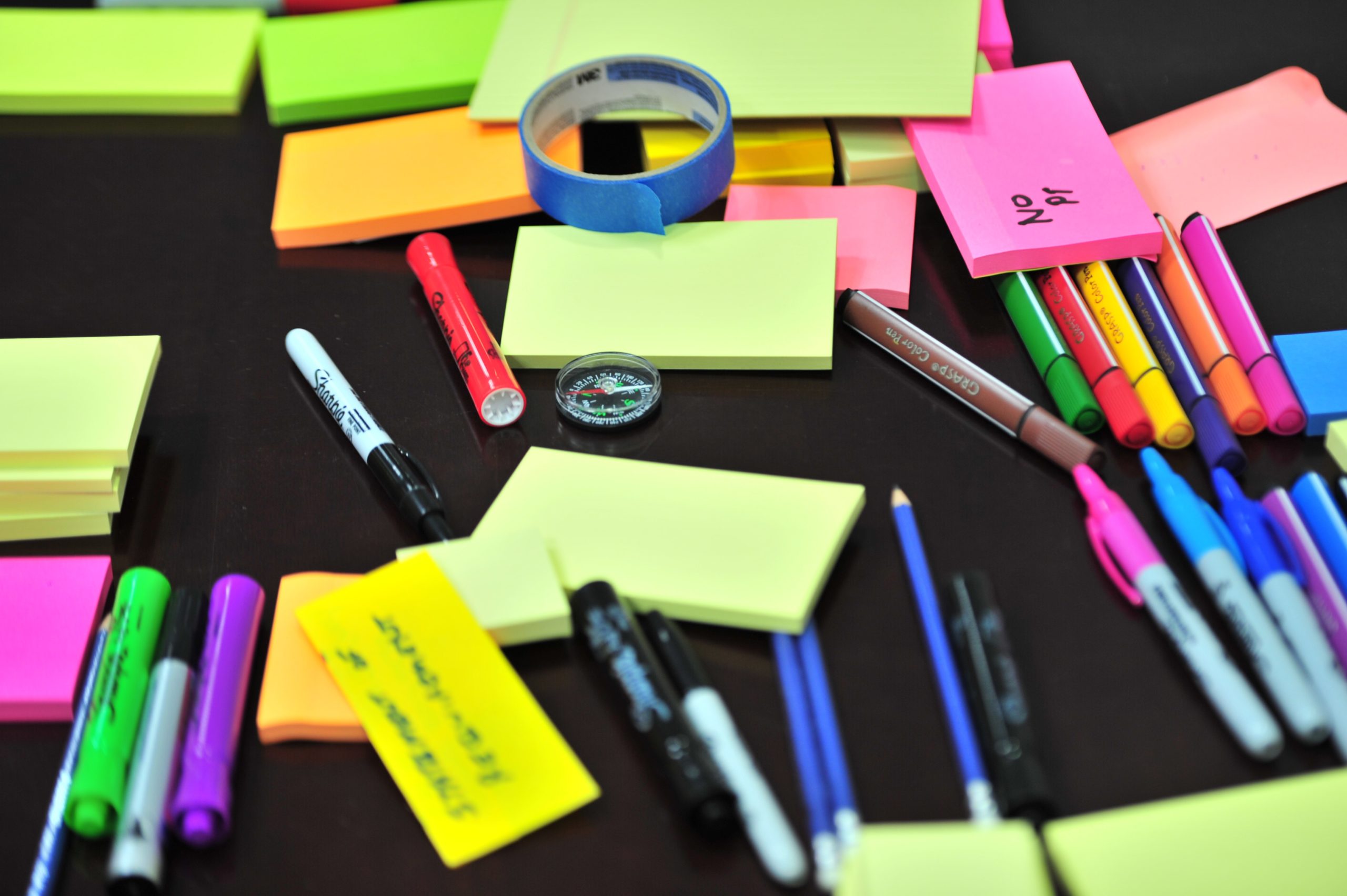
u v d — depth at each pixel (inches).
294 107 37.8
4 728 23.5
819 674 22.9
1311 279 30.1
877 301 30.3
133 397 27.2
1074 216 29.8
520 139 34.0
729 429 28.1
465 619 23.3
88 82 39.4
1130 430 26.3
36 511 26.6
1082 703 22.5
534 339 29.5
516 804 21.1
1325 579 22.9
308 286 33.1
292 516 27.2
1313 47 37.7
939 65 34.1
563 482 26.1
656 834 21.0
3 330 32.3
